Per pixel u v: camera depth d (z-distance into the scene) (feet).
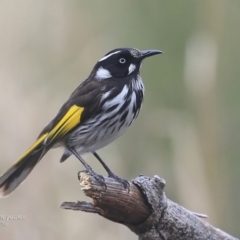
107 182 27.89
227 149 49.73
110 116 34.17
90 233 43.93
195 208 45.93
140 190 28.50
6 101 46.09
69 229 43.86
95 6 52.49
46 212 44.21
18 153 44.86
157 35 55.21
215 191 47.03
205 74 49.11
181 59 54.19
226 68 51.52
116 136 35.14
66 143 34.78
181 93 53.42
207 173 47.34
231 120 50.34
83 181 27.71
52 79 47.93
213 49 49.65
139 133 52.08
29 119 45.83
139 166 50.96
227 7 53.52
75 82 48.08
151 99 54.13
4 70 47.03
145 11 55.52
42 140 34.68
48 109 46.62
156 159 50.52
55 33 48.93
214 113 49.11
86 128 34.32
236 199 48.70
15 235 43.27
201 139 48.55
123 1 54.75
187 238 29.48
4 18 48.34
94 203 27.96
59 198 44.62
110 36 52.95
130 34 54.80
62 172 45.50
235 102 50.88
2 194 34.47
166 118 51.16
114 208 28.17
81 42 49.57
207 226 29.78
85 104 34.12
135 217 28.71
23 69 47.52
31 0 48.91
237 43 52.60
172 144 48.65
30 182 44.70
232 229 47.60
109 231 44.11
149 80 54.75
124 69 34.83
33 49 48.26
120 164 49.47
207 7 53.42
